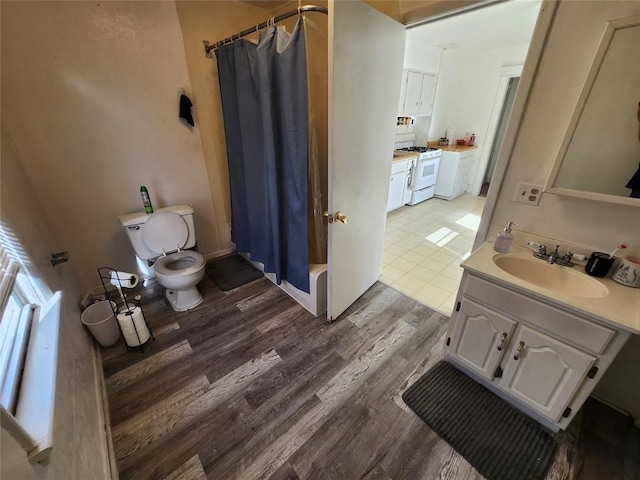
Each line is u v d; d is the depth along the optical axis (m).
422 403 1.49
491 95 4.61
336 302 2.01
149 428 1.38
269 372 1.68
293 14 1.47
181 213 2.33
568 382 1.18
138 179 2.28
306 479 1.19
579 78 1.17
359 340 1.91
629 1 1.00
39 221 1.72
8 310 1.12
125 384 1.60
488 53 4.43
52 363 0.97
